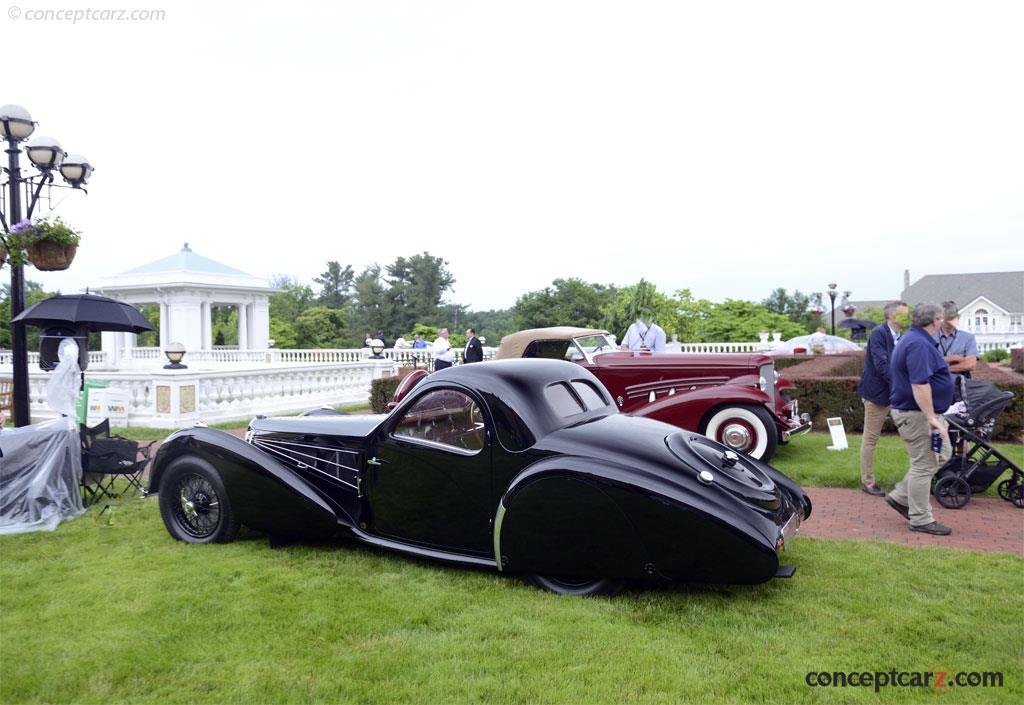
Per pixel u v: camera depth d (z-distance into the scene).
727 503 3.93
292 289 75.31
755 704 3.06
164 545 5.29
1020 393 9.03
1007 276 63.62
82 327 7.48
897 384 5.57
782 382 8.93
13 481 5.86
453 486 4.55
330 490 5.27
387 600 4.17
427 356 24.52
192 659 3.46
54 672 3.31
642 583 4.47
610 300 49.09
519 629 3.78
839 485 7.19
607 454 4.13
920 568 4.71
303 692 3.15
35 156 7.72
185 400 11.87
